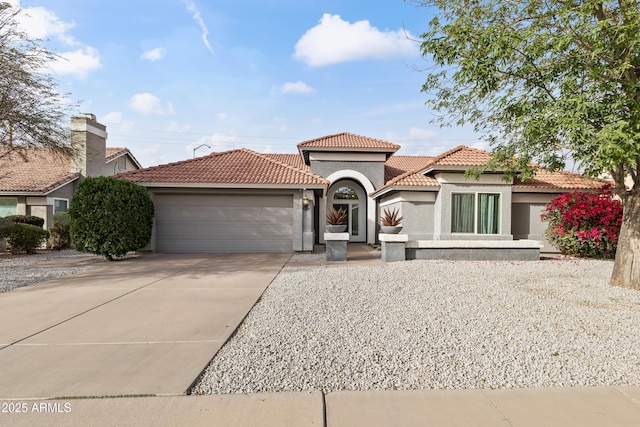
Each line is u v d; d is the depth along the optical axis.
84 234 12.89
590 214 14.53
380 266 11.94
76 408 3.37
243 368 4.18
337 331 5.40
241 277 9.97
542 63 7.95
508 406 3.46
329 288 8.30
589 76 6.91
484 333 5.33
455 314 6.29
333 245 13.59
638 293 8.02
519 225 18.00
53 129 14.52
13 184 19.38
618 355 4.59
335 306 6.77
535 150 9.20
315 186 15.86
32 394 3.60
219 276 10.12
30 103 13.55
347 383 3.88
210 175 16.39
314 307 6.70
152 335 5.29
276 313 6.35
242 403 3.49
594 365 4.30
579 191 17.30
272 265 12.31
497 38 7.21
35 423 3.13
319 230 23.39
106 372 4.07
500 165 10.59
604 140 5.95
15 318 6.12
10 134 13.94
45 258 14.67
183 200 16.16
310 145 22.53
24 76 13.05
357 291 8.02
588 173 7.48
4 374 4.02
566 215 15.15
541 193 18.00
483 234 16.88
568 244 15.15
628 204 8.79
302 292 7.91
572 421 3.21
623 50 6.73
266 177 16.47
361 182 23.06
